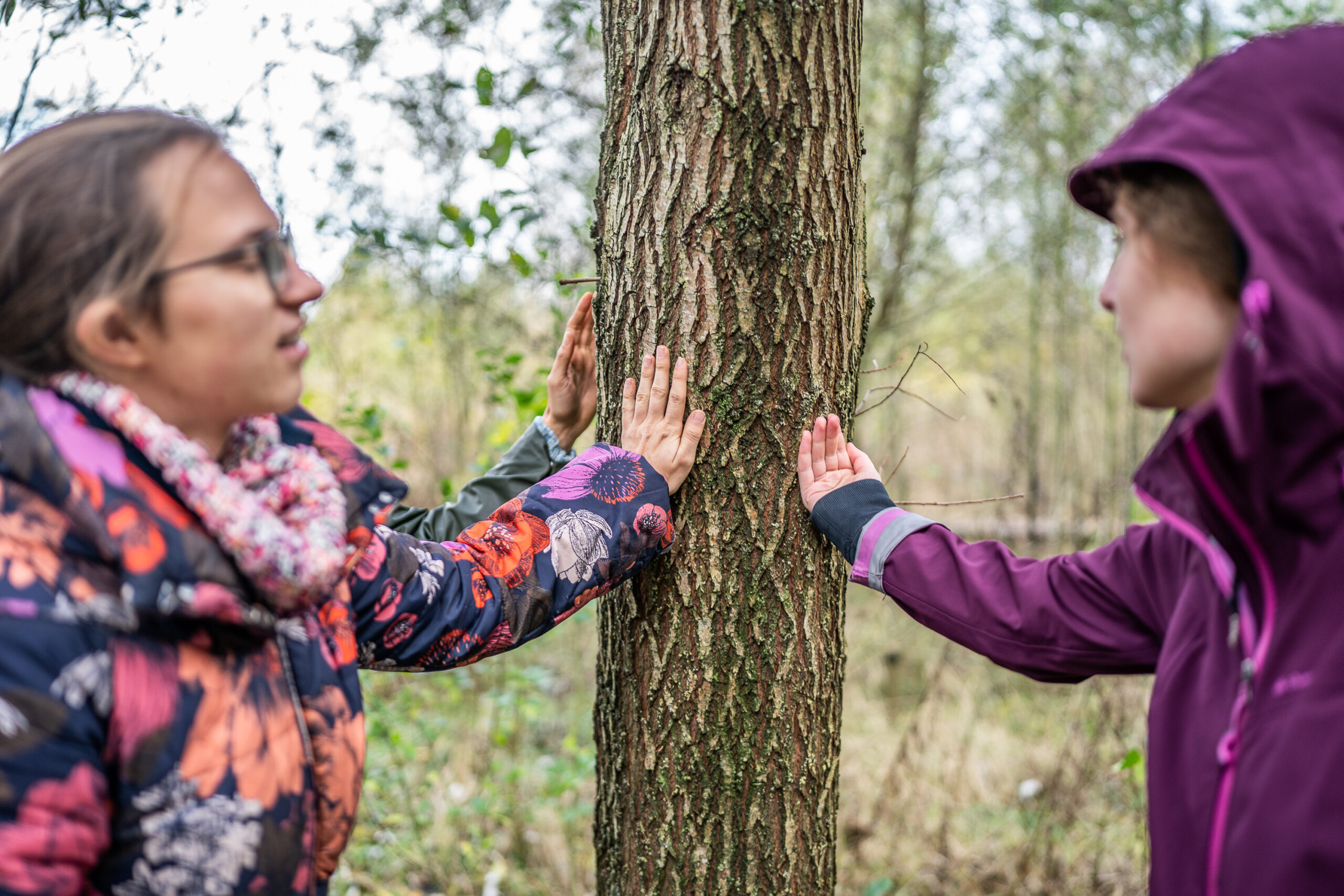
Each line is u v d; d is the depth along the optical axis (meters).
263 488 0.92
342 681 0.98
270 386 0.91
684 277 1.37
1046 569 1.22
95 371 0.86
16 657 0.76
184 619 0.84
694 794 1.44
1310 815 0.76
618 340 1.45
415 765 3.25
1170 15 4.38
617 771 1.52
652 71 1.38
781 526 1.41
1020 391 6.30
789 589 1.43
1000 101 5.33
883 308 5.34
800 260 1.38
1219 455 0.82
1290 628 0.82
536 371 3.34
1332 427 0.77
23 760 0.75
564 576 1.27
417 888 2.88
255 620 0.86
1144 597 1.11
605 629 1.55
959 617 1.26
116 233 0.82
